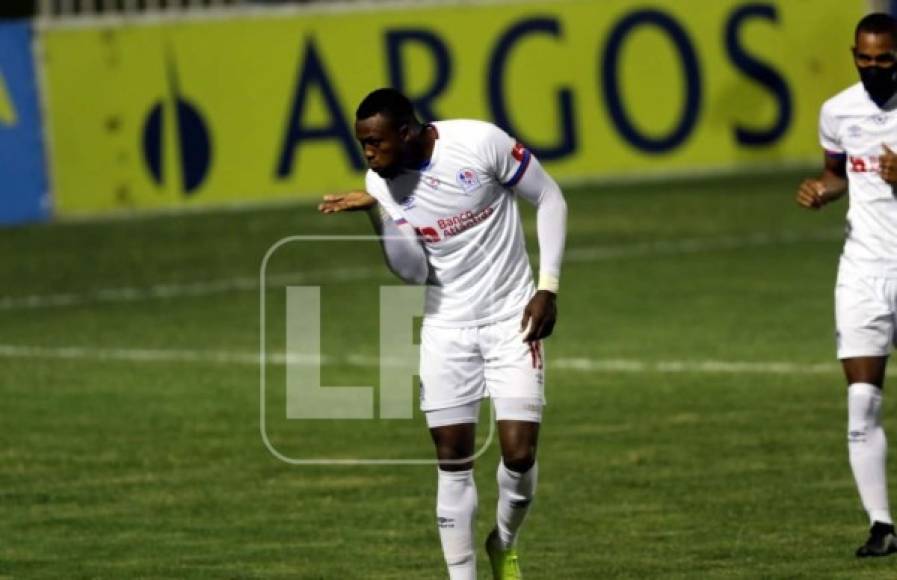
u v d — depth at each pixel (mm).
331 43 72625
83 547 28672
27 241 65812
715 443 35125
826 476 32312
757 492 31328
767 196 71312
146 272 59094
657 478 32562
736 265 57375
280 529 29672
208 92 71188
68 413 39219
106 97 70125
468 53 74125
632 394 39844
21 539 29234
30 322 51125
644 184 75125
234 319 50688
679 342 45500
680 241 62344
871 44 27594
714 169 77062
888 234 27984
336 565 27406
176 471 33938
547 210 24266
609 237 63500
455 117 74000
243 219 69062
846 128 28328
